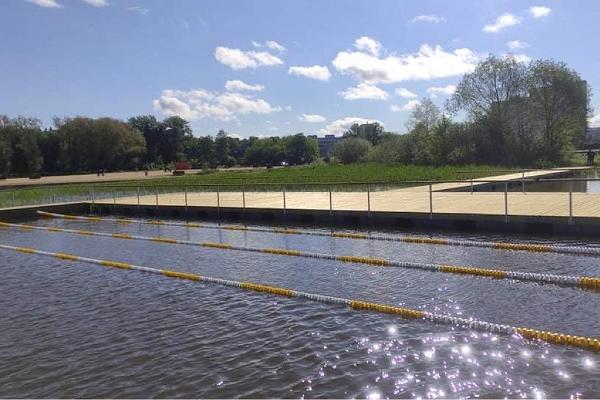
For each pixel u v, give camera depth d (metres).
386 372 6.14
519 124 53.25
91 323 8.44
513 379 5.82
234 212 21.28
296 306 8.89
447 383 5.80
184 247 15.45
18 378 6.53
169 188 32.66
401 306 8.56
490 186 28.25
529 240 13.52
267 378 6.15
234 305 9.12
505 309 8.18
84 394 6.05
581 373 5.89
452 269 10.83
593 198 17.28
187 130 120.81
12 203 28.42
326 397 5.64
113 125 92.31
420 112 59.81
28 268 13.15
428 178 32.75
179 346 7.28
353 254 12.98
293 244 14.93
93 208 26.95
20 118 86.81
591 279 9.27
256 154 116.38
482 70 52.81
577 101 50.62
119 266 12.91
